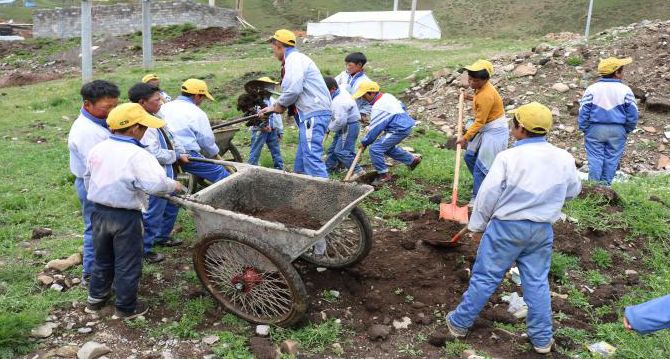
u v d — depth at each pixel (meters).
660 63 12.42
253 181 5.35
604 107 7.33
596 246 5.88
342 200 5.01
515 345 4.30
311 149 6.74
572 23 70.50
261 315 4.59
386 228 6.35
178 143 5.66
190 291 5.00
